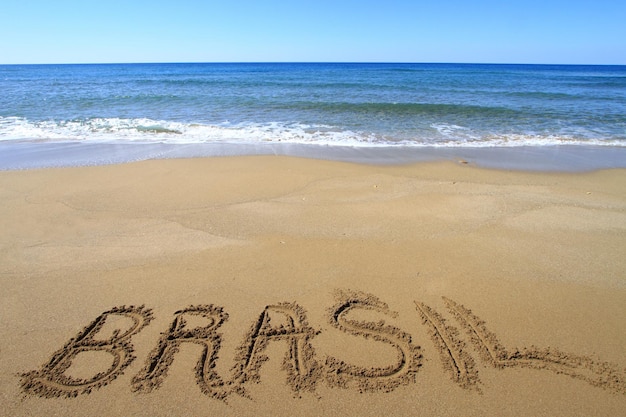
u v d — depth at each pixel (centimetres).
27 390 246
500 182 657
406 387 253
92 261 392
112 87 2384
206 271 377
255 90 2153
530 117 1266
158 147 871
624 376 262
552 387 254
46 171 683
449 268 388
